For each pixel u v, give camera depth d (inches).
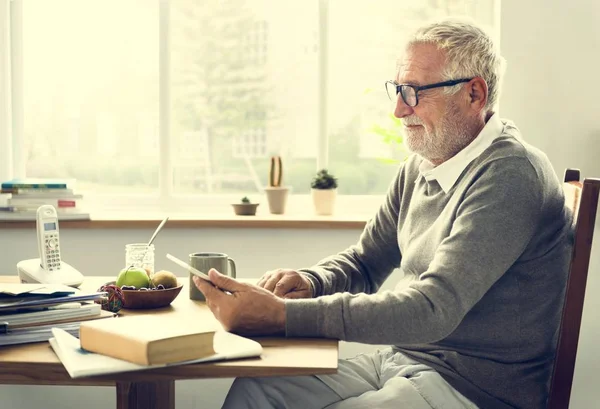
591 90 103.0
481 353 62.6
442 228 64.3
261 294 56.7
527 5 102.7
